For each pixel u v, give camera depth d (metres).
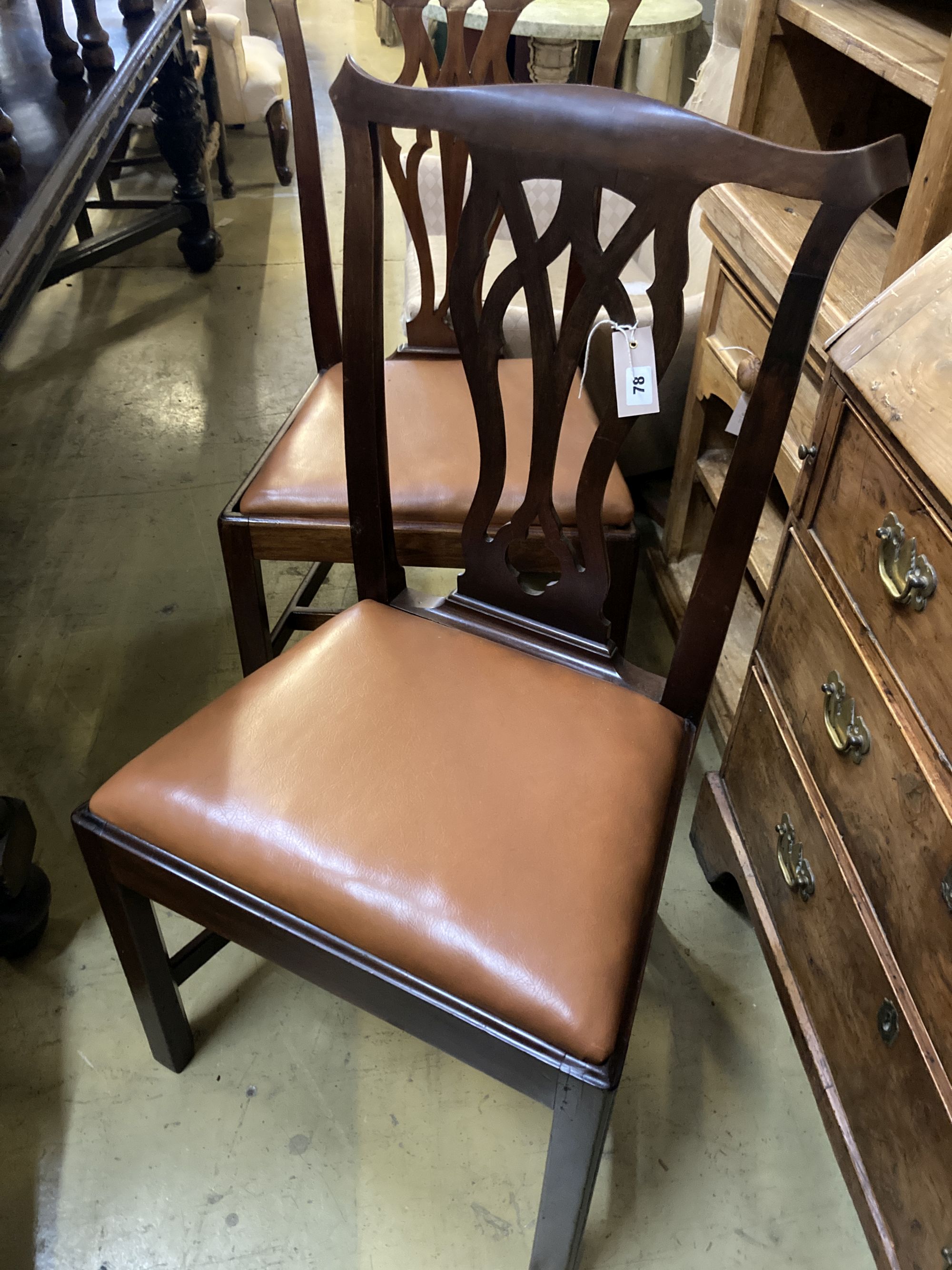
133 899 0.81
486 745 0.78
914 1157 0.74
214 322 2.44
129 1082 1.02
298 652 0.87
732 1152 0.99
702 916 1.20
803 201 1.14
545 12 1.85
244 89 2.99
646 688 0.88
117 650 1.52
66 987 1.10
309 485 1.10
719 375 1.27
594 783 0.76
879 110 1.19
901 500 0.71
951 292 0.72
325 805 0.73
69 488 1.86
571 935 0.65
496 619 0.92
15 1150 0.96
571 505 1.05
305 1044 1.06
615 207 1.71
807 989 0.93
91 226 2.82
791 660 0.92
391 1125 1.00
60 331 2.38
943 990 0.69
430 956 0.66
